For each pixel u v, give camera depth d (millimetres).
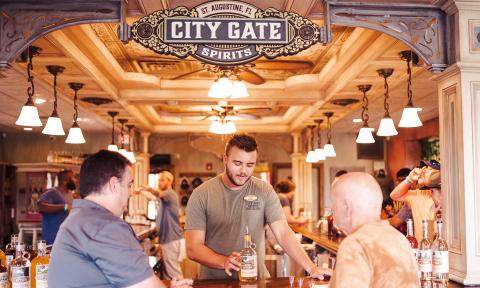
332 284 2125
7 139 11977
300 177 11734
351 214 2219
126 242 2303
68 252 2291
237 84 5902
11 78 5676
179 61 6477
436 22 3684
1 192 11148
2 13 3518
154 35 3459
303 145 11734
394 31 3654
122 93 7191
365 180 2244
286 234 3562
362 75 5676
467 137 3494
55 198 6949
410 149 10984
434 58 3672
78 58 5012
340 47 5789
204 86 7238
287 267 5500
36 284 3131
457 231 3580
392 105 7672
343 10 3621
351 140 12852
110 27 5086
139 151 11562
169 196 8352
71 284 2281
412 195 5016
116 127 10656
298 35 3506
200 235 3504
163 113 10375
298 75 6852
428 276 3230
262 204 3592
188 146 14719
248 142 3412
